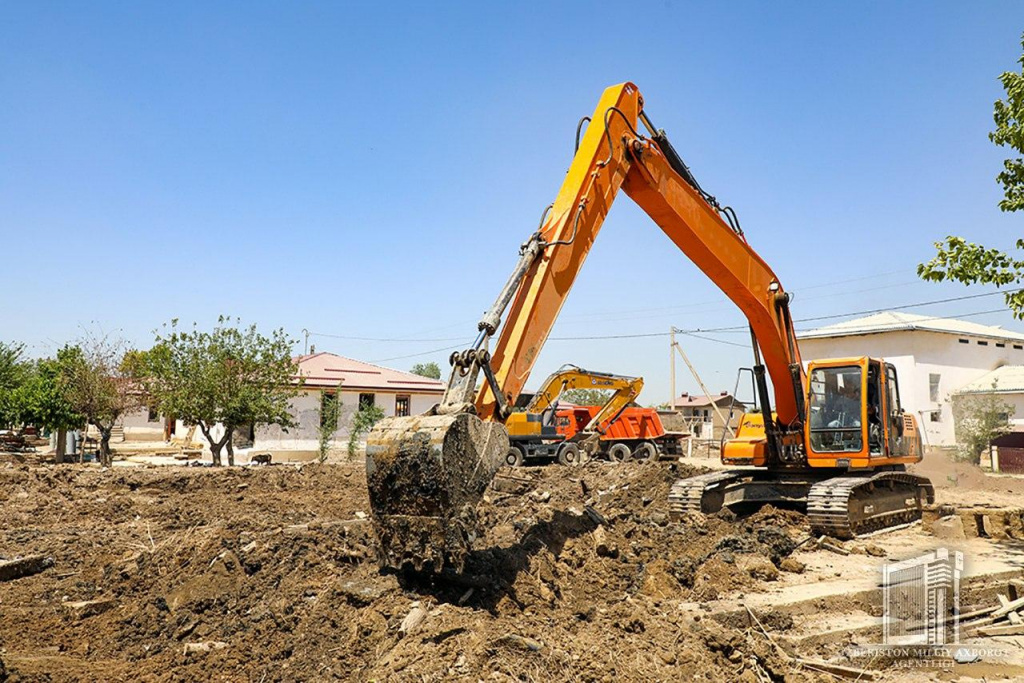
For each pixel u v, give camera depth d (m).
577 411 29.47
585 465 20.17
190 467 21.50
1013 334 39.84
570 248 8.54
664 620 7.45
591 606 7.38
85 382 26.58
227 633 6.53
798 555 10.95
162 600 7.08
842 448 12.59
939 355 35.84
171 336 24.44
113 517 13.17
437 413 6.86
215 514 13.17
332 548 8.13
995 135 10.54
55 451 30.23
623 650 6.40
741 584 9.01
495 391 7.40
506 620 6.40
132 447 33.81
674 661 6.47
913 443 14.22
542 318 8.08
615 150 9.30
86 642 6.45
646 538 10.62
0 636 6.53
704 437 51.81
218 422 24.84
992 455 29.27
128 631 6.59
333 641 6.18
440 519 6.34
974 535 12.83
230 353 24.88
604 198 9.04
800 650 7.36
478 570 7.14
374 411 31.00
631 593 8.55
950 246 10.75
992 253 10.49
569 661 5.89
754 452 13.29
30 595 7.64
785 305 12.31
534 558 8.09
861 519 12.09
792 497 12.95
